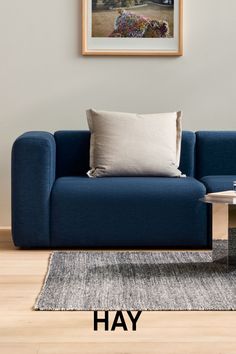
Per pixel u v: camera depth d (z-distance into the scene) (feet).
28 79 19.79
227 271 13.98
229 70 19.89
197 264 14.71
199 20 19.80
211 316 10.76
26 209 16.26
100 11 19.75
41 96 19.80
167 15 19.76
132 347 9.21
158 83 19.89
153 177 17.57
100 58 19.81
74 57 19.79
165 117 18.28
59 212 16.25
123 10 19.77
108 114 18.17
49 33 19.74
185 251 16.34
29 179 16.22
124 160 17.60
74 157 18.62
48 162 16.28
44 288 12.47
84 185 16.38
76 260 15.11
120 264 14.70
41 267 14.47
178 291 12.30
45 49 19.75
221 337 9.66
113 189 16.28
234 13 19.83
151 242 16.35
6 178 19.80
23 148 16.21
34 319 10.57
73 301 11.57
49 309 11.09
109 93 19.86
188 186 16.38
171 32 19.77
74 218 16.25
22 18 19.70
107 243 16.35
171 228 16.29
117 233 16.26
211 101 19.89
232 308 11.16
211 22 19.81
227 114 19.83
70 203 16.24
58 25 19.75
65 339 9.58
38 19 19.72
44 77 19.80
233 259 14.39
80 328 10.11
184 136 18.81
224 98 19.83
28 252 16.25
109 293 12.14
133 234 16.28
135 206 16.24
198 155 18.83
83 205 16.22
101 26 19.76
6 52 19.72
